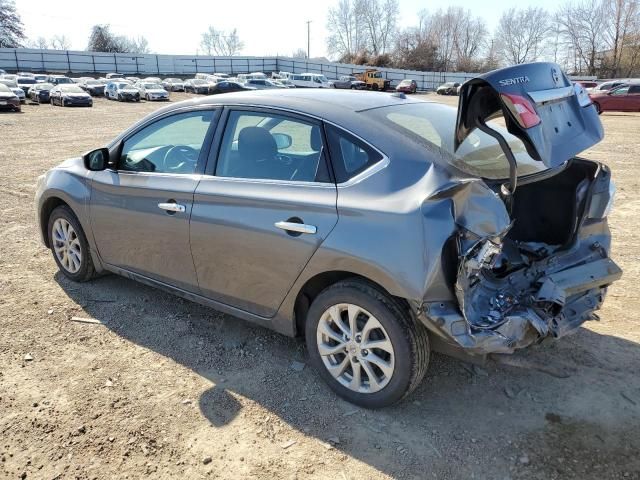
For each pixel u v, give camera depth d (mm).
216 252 3375
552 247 3299
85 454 2646
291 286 3074
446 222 2533
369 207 2715
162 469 2559
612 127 20234
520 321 2645
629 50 70688
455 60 91375
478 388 3186
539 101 2650
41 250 5625
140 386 3199
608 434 2775
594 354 3531
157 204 3670
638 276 4836
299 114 3160
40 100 38250
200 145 3566
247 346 3664
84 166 4188
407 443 2723
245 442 2738
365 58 85750
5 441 2727
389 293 2725
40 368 3379
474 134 3178
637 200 7867
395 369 2785
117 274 4504
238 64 75875
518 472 2525
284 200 3012
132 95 41125
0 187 9031
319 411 2977
